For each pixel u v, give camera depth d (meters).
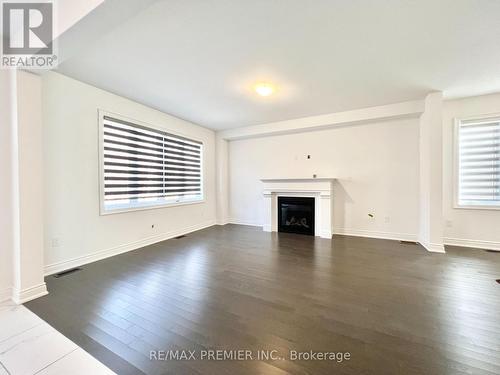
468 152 3.76
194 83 3.09
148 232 4.01
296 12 1.80
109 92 3.37
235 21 1.89
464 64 2.62
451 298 2.11
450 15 1.83
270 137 5.47
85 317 1.84
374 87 3.25
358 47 2.28
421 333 1.62
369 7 1.75
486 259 3.16
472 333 1.61
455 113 3.78
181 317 1.84
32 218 2.16
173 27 1.96
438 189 3.49
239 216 5.93
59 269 2.79
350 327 1.70
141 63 2.57
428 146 3.54
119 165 3.54
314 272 2.75
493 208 3.59
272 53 2.38
